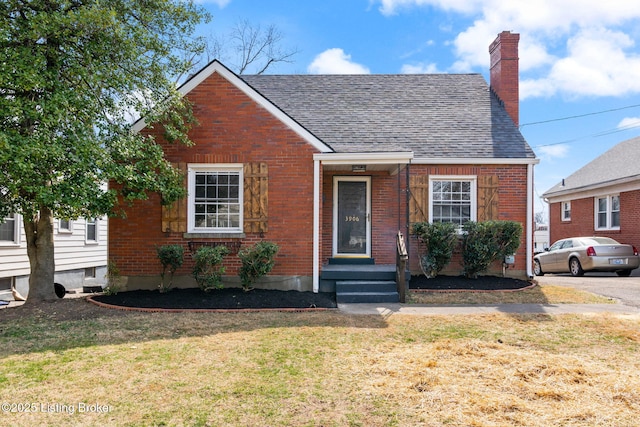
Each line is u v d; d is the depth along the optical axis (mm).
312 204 9609
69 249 14250
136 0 8195
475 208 11406
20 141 6297
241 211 9727
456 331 6445
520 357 5125
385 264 11328
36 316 7461
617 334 6242
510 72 13281
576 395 3996
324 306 8422
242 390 4152
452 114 12844
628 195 16875
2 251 10961
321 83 14250
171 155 9625
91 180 7090
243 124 9656
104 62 7809
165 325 6820
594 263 14570
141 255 9641
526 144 11719
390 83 14273
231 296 8773
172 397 3980
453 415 3590
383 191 11531
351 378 4465
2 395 4020
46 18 6770
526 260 11352
